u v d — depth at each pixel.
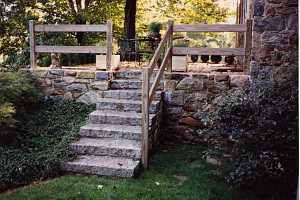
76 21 10.92
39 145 5.39
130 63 8.66
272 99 4.35
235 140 4.34
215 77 6.20
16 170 4.57
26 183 4.58
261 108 4.28
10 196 4.19
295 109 4.19
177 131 6.46
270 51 6.03
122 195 4.25
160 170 5.07
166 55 6.19
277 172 4.22
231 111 4.38
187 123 6.39
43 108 6.71
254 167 4.04
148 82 4.99
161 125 6.44
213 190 4.41
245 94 4.61
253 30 6.05
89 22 10.97
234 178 4.16
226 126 4.37
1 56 10.52
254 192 4.37
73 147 5.33
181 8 13.32
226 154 4.78
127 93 6.41
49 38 9.39
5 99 5.81
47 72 6.89
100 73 6.64
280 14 5.95
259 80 5.97
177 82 6.36
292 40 5.95
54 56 7.25
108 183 4.60
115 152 5.23
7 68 7.88
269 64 6.05
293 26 5.93
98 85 6.65
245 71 6.38
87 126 5.78
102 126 5.79
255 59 6.08
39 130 5.86
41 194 4.23
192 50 6.38
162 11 13.55
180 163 5.34
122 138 5.56
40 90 6.90
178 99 6.38
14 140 5.41
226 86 6.17
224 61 9.03
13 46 10.30
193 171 5.02
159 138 6.35
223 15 13.59
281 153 4.15
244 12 9.05
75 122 6.12
